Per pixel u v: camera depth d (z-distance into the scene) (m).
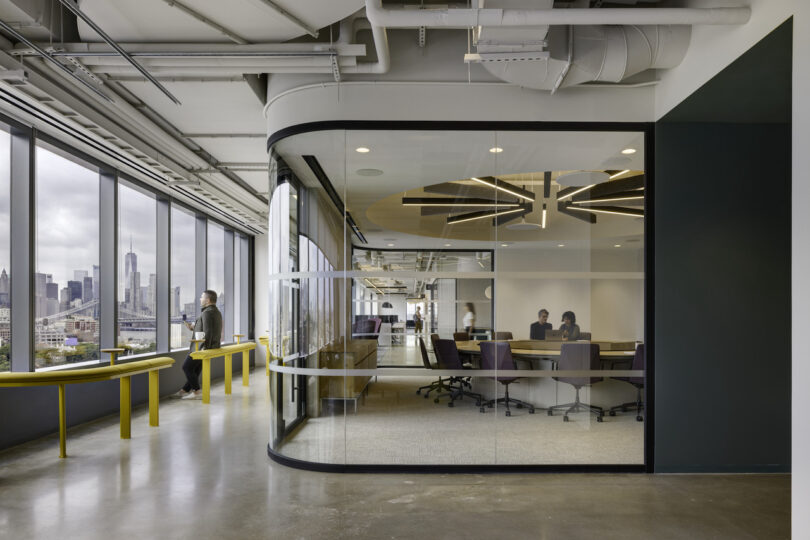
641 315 4.91
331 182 4.98
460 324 4.89
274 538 3.46
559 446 4.86
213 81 5.07
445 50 4.90
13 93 4.66
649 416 4.86
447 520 3.76
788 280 4.91
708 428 4.86
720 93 4.23
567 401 4.88
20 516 3.81
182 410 7.68
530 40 3.73
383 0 4.39
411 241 4.91
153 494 4.26
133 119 5.71
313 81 4.94
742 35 3.59
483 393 4.87
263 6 3.76
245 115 6.03
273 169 5.25
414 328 4.90
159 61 4.36
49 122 5.45
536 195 4.93
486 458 4.84
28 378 5.02
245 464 5.06
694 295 4.87
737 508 4.01
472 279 4.91
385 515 3.85
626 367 4.89
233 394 9.16
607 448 4.87
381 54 4.41
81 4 3.78
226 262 12.80
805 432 2.80
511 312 4.90
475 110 4.89
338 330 4.96
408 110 4.89
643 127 4.91
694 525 3.70
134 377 7.91
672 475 4.79
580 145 4.93
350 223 4.96
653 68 4.53
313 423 4.97
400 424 4.87
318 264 5.02
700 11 3.49
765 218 4.94
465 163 4.92
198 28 4.11
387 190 4.93
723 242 4.90
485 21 3.41
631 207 4.93
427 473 4.82
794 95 2.95
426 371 4.89
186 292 10.26
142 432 6.32
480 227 4.91
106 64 4.34
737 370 4.88
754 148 4.94
